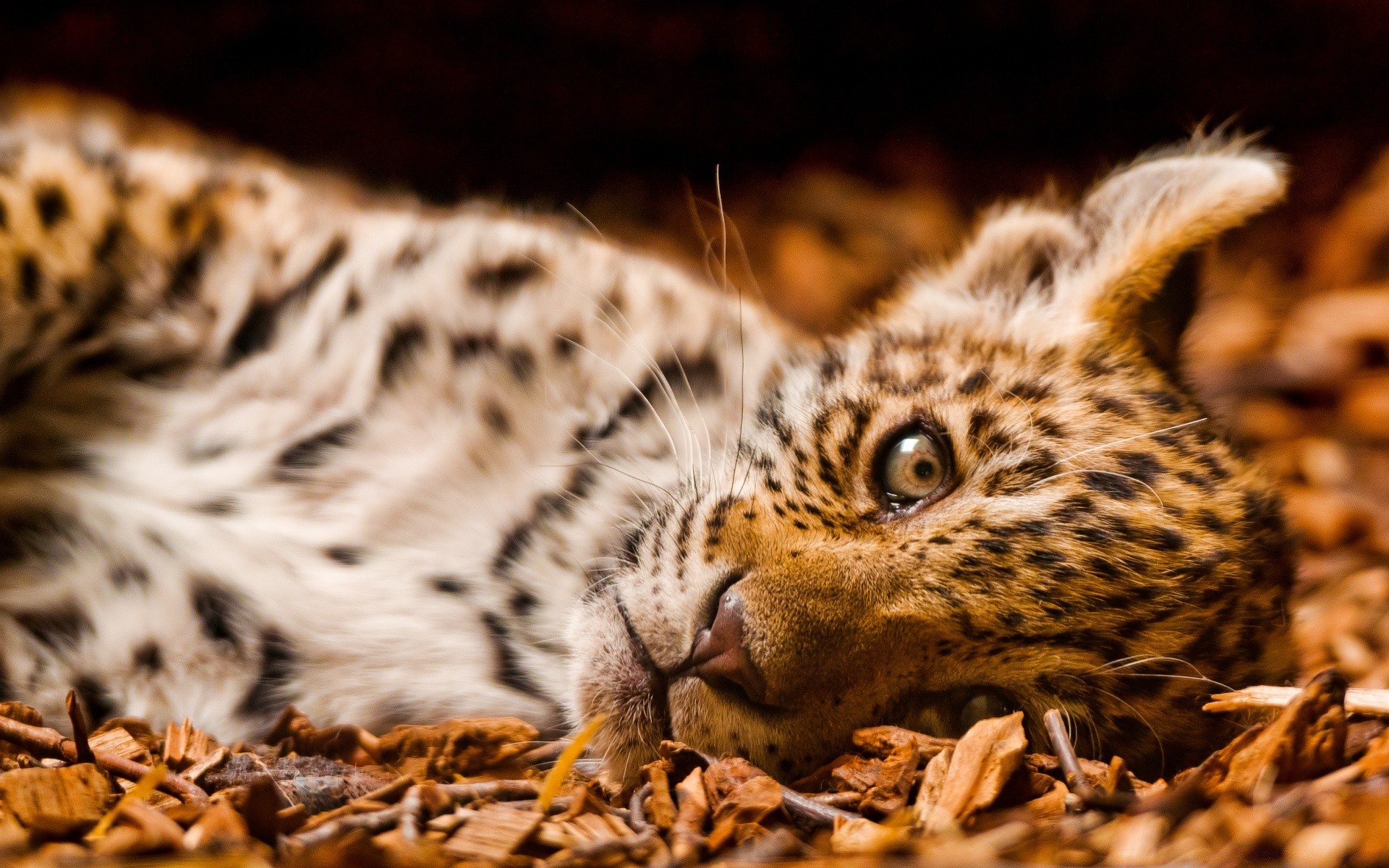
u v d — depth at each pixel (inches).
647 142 788.0
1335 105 765.9
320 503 352.8
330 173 697.0
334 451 356.5
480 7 728.3
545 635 342.0
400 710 335.6
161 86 725.9
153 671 323.6
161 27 720.3
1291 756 255.9
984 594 278.5
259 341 360.5
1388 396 609.3
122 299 351.9
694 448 348.2
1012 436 303.1
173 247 354.6
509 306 370.0
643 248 556.1
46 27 719.7
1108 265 363.9
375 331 362.9
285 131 733.9
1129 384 334.0
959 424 306.0
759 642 271.1
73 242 345.4
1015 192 783.7
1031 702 282.7
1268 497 323.9
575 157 776.3
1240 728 294.8
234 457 352.8
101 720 321.7
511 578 346.3
